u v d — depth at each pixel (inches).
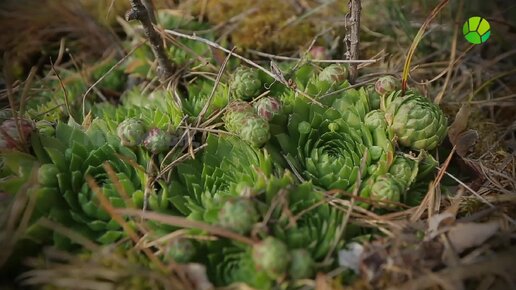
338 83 11.5
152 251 9.8
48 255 9.5
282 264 8.7
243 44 13.8
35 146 10.4
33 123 10.7
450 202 10.4
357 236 9.8
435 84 13.5
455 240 9.5
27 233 9.5
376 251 9.3
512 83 13.3
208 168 10.4
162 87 12.6
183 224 9.3
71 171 10.1
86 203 9.8
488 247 9.6
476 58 13.6
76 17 14.9
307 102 11.1
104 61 13.8
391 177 10.0
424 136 10.4
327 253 9.4
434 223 9.7
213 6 14.5
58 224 9.7
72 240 9.6
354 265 9.3
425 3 14.0
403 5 14.4
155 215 9.4
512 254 9.4
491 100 12.7
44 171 9.9
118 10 14.9
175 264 9.1
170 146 10.6
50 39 14.8
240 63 12.9
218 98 11.4
